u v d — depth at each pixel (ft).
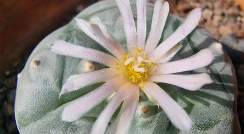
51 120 0.26
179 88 0.25
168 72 0.24
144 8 0.25
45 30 0.39
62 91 0.23
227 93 0.26
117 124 0.23
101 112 0.23
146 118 0.24
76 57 0.25
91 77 0.23
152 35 0.25
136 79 0.24
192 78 0.23
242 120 0.39
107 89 0.23
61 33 0.27
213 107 0.25
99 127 0.22
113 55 0.25
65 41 0.25
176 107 0.22
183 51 0.26
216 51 0.27
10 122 0.39
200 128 0.25
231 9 0.44
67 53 0.23
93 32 0.24
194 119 0.25
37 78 0.26
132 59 0.24
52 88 0.26
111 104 0.23
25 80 0.27
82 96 0.24
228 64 0.28
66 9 0.40
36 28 0.39
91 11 0.29
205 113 0.25
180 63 0.24
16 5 0.37
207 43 0.27
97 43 0.26
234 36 0.42
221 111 0.25
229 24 0.43
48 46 0.27
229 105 0.26
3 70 0.39
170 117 0.22
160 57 0.25
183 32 0.24
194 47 0.27
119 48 0.25
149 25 0.27
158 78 0.24
